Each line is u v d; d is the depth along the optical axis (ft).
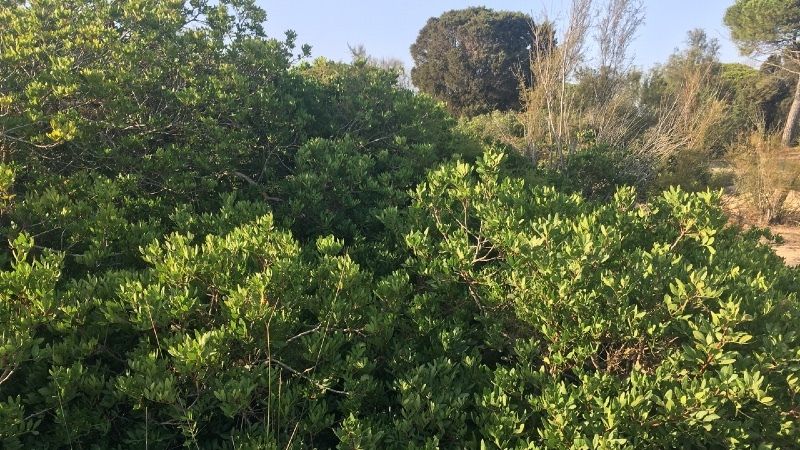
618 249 10.42
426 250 11.62
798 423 7.68
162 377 7.44
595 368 9.10
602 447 6.81
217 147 15.44
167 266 8.60
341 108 21.15
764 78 86.12
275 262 8.98
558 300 8.82
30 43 14.15
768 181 40.73
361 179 15.94
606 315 8.82
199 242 12.21
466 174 13.09
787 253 32.55
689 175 32.32
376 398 9.05
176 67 17.03
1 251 10.79
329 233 14.76
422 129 21.03
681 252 11.99
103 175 13.47
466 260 10.92
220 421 8.48
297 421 8.09
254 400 8.41
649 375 8.24
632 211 13.58
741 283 9.69
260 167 17.74
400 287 10.30
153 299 7.82
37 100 12.48
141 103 15.55
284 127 17.78
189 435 7.66
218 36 19.47
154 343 8.50
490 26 106.42
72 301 8.17
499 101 106.63
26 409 8.05
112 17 17.70
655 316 8.68
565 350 8.90
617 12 36.19
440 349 9.96
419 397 8.14
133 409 7.63
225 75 17.34
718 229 10.98
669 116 35.35
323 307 9.09
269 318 7.94
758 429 7.88
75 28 15.78
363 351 8.78
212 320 8.59
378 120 20.86
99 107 14.71
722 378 7.26
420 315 10.55
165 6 19.27
